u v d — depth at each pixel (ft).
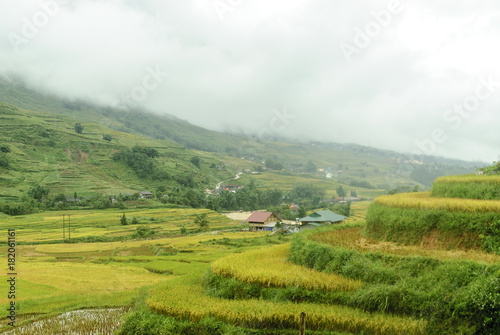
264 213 369.09
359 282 74.13
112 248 241.96
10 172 498.28
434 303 61.57
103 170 614.75
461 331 57.47
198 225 359.46
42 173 534.78
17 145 592.19
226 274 89.92
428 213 82.64
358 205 552.82
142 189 577.84
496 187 97.30
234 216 491.31
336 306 71.15
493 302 56.59
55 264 185.98
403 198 97.71
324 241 96.89
